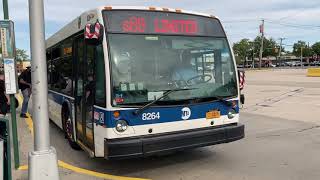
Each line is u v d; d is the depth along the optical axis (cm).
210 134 632
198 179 611
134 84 582
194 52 641
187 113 618
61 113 920
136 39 598
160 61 608
